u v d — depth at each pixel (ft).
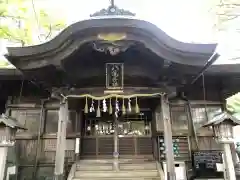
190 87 30.40
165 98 22.38
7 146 20.20
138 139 29.53
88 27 18.44
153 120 29.14
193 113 29.66
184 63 20.11
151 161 27.45
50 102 29.94
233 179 19.44
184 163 27.37
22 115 29.48
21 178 27.04
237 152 30.66
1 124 19.93
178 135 28.27
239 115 42.80
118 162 26.50
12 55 19.40
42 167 27.48
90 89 22.13
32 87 30.12
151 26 18.84
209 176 25.68
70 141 28.45
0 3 30.35
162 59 20.33
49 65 19.99
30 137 28.40
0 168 19.34
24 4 35.32
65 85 22.27
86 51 21.42
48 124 29.19
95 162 26.99
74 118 29.01
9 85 29.60
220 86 30.19
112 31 18.88
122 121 30.60
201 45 19.71
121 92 21.93
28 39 36.32
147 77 23.00
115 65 22.41
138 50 21.66
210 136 28.55
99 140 29.32
